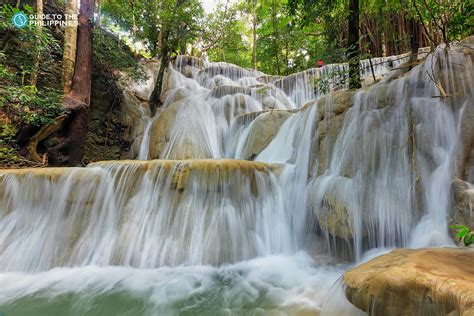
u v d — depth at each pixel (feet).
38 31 21.27
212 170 14.60
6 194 13.84
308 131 17.42
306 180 16.38
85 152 27.50
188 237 13.44
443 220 10.28
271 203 15.67
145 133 29.58
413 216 11.17
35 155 21.57
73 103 23.50
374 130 13.25
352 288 6.23
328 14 22.08
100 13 34.32
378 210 12.02
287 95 36.27
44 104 20.07
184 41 38.29
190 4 31.14
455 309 4.55
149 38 36.76
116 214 14.25
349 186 13.12
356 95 14.96
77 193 14.29
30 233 13.42
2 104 18.65
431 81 12.26
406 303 5.24
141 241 13.34
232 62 69.82
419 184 11.24
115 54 30.07
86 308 9.62
